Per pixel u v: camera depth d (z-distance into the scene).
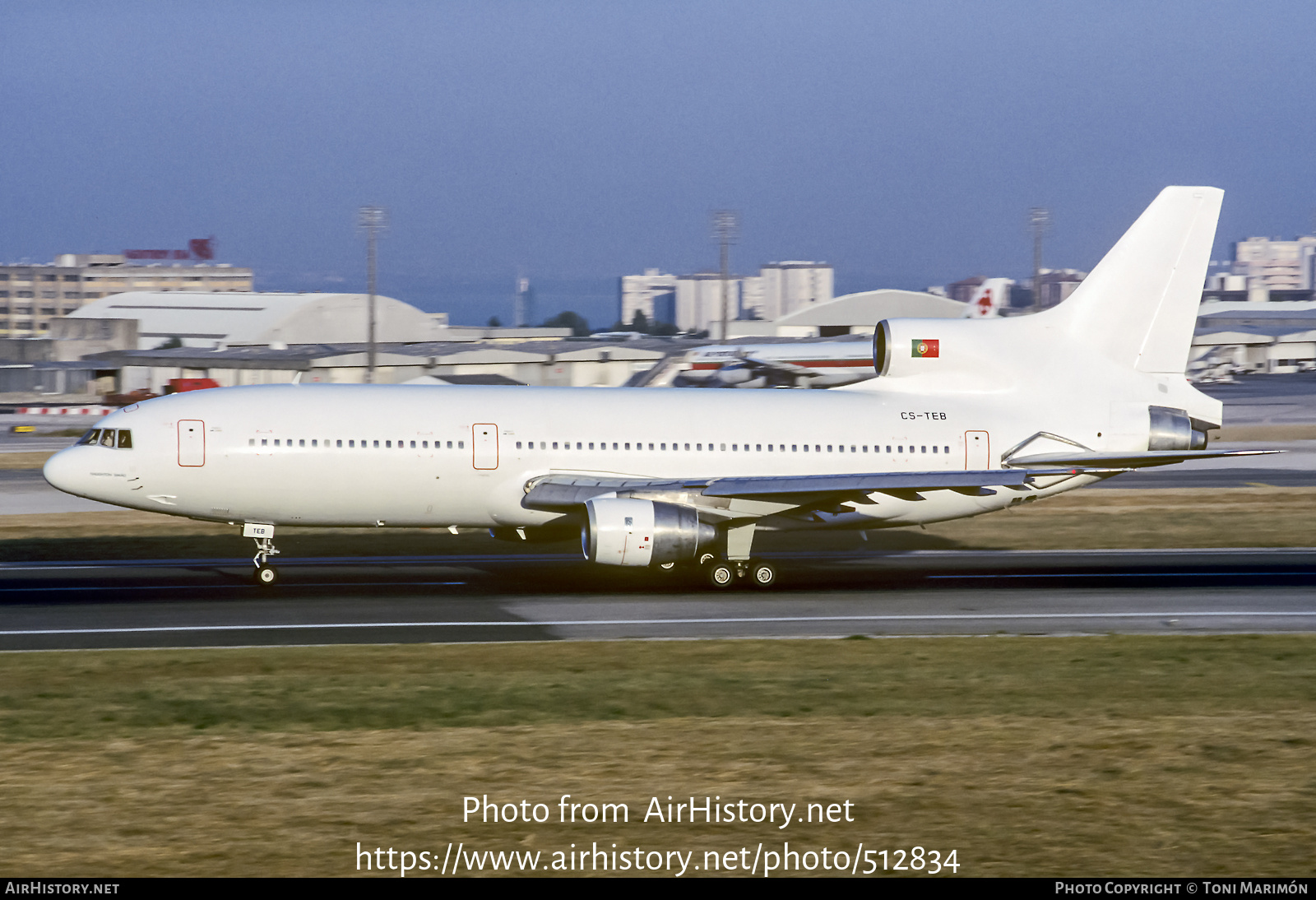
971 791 69.06
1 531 172.88
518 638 109.06
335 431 131.38
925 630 114.50
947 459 144.38
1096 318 151.12
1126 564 154.75
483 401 137.50
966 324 150.88
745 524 136.00
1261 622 119.50
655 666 97.88
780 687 91.06
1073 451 147.38
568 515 136.88
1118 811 66.25
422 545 164.12
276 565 147.62
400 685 90.69
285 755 73.62
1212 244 151.62
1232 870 59.06
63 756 72.94
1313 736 79.44
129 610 119.50
